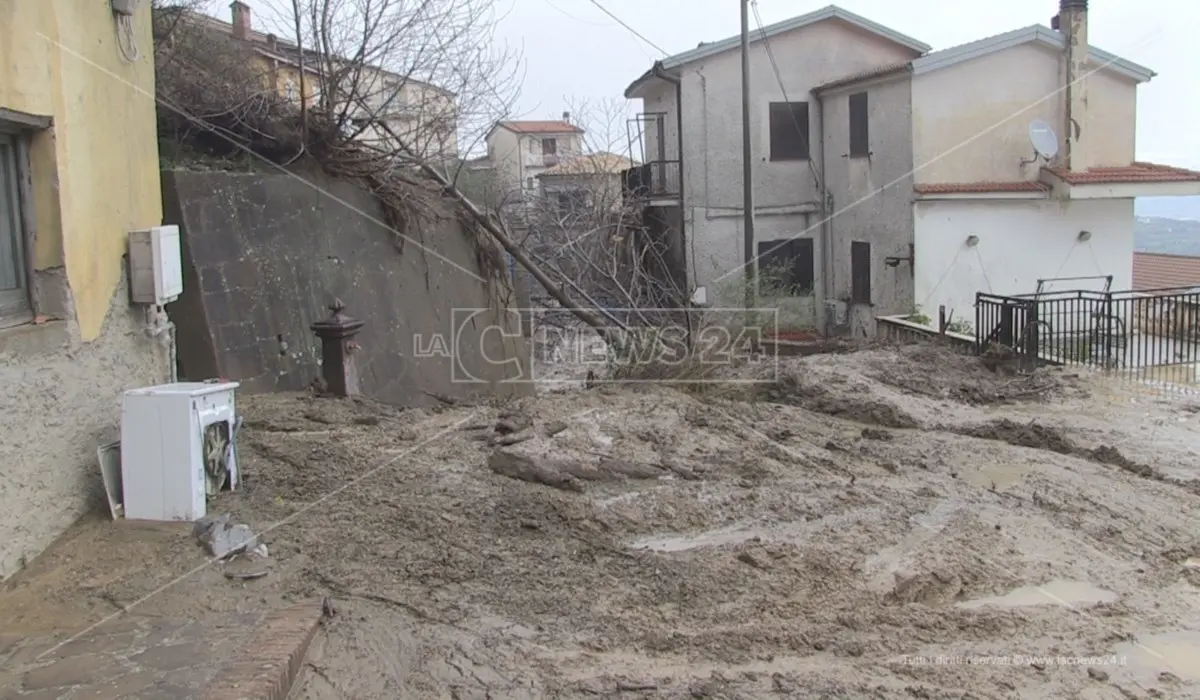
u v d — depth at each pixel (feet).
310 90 44.04
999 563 17.69
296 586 14.70
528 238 53.01
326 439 23.71
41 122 15.48
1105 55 62.23
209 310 29.91
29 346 14.92
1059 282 63.21
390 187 41.16
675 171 76.59
